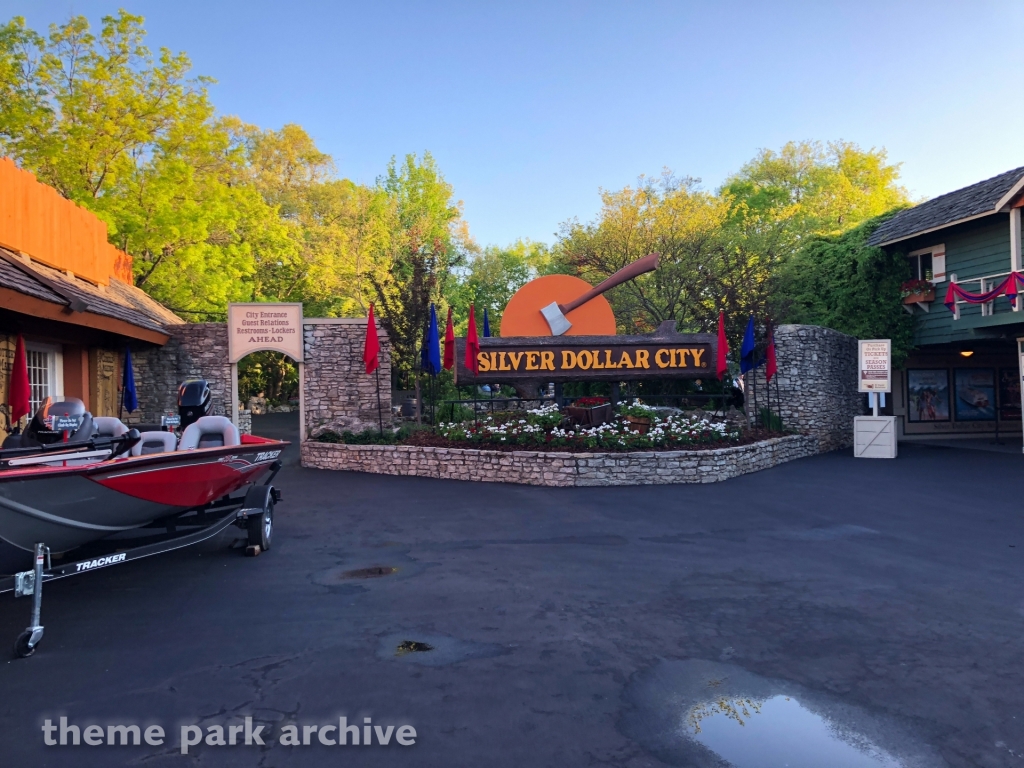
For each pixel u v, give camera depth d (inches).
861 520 374.9
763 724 151.9
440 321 1086.4
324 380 622.2
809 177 1621.6
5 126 805.2
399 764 134.8
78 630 205.9
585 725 150.7
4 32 829.8
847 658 188.5
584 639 201.0
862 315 846.5
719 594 245.0
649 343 615.5
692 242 976.3
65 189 849.5
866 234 866.1
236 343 617.9
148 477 231.8
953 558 295.9
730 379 768.9
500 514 389.1
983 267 749.9
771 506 414.0
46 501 205.2
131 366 578.9
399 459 543.2
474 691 166.6
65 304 414.9
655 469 497.0
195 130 900.0
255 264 1179.9
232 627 209.2
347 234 1352.1
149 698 161.9
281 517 379.9
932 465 609.9
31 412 479.8
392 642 197.6
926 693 167.3
